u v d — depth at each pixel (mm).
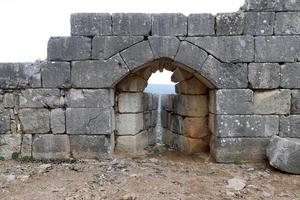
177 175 6145
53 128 7188
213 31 6977
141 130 8391
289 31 6961
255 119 7039
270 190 5504
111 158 7195
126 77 7719
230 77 6996
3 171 6387
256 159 7062
